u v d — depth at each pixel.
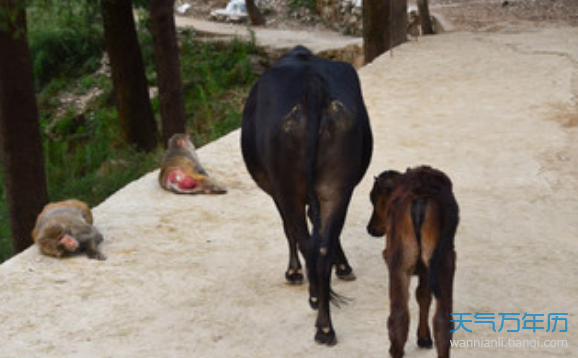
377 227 5.82
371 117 12.79
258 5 33.94
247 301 6.64
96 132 23.36
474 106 13.28
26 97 12.83
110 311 6.52
